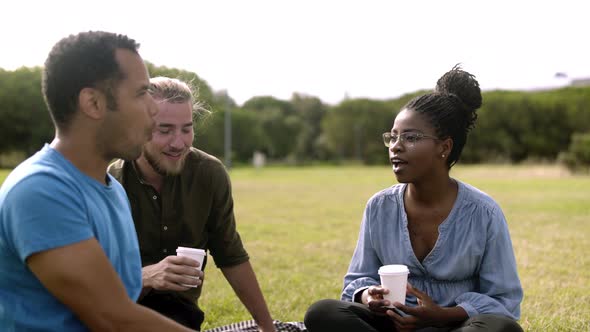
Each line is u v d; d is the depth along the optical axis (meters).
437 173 3.16
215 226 3.52
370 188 20.64
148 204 3.33
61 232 2.02
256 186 22.11
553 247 8.01
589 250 7.76
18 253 2.05
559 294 5.47
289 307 5.03
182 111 3.13
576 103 49.38
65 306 2.13
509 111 50.22
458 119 3.13
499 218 3.15
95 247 2.07
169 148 3.14
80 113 2.19
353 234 9.47
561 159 27.11
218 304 5.11
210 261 7.04
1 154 30.39
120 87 2.21
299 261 7.21
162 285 2.86
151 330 2.11
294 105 76.25
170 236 3.37
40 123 29.14
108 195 2.30
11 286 2.12
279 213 12.45
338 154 67.69
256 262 7.14
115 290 2.08
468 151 50.44
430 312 2.90
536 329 4.36
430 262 3.21
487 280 3.15
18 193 2.03
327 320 3.04
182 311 3.26
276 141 68.94
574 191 17.38
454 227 3.18
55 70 2.17
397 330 3.02
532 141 49.97
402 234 3.28
